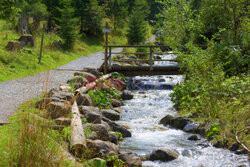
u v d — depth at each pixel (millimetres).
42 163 3557
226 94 7980
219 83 8352
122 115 10023
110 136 6746
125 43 44406
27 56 18734
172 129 8414
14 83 12133
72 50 29359
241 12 12797
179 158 5953
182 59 10484
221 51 10562
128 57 25453
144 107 11398
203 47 15188
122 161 5312
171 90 15609
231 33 12578
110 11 57500
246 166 5270
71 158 4277
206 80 8695
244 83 8016
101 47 38906
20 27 27938
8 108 7551
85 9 43531
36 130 3764
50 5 39156
